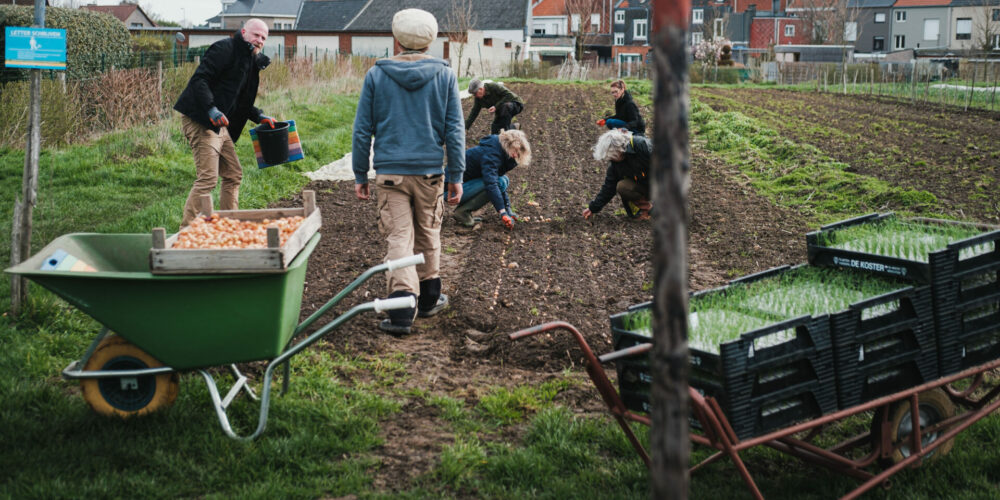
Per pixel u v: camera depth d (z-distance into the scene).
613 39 87.69
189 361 4.21
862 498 3.86
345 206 10.98
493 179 9.02
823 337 3.68
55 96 13.73
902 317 3.92
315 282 7.30
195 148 7.32
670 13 1.98
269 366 4.30
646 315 4.05
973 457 4.17
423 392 5.03
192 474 3.96
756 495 3.42
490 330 6.24
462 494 3.90
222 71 7.26
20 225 5.86
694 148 17.25
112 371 4.22
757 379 3.55
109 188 11.08
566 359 5.67
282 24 83.38
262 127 7.93
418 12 6.06
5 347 5.29
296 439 4.26
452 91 5.99
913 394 3.84
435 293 6.46
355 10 70.31
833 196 11.24
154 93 16.48
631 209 9.94
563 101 27.02
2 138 13.02
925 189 11.49
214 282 4.03
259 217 5.14
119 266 4.71
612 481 4.00
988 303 4.17
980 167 13.38
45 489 3.69
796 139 17.69
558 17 88.62
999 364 4.18
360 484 3.90
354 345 5.80
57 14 16.55
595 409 4.89
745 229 9.54
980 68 42.66
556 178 13.37
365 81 5.93
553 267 7.91
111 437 4.19
